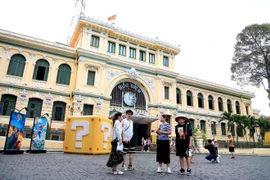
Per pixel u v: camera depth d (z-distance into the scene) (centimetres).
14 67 2211
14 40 2234
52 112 2266
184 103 3262
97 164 866
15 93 2138
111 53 2727
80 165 811
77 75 2383
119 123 672
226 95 3900
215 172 725
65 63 2477
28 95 2191
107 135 1667
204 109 3484
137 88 2839
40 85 2280
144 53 3028
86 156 1302
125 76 2706
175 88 3069
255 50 3197
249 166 966
